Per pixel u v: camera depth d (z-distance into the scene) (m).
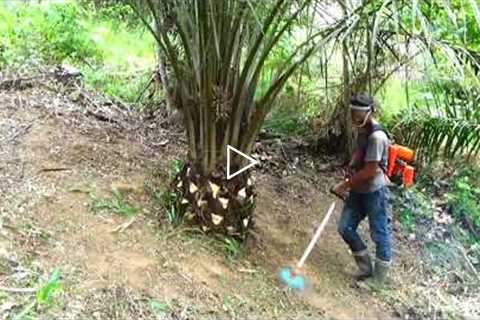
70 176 4.44
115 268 3.73
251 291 4.00
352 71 5.79
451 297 4.74
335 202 5.56
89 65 7.48
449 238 5.49
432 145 6.11
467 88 5.73
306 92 6.56
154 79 6.49
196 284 3.85
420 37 4.50
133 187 4.58
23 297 3.28
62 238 3.83
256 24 3.95
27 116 5.09
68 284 3.47
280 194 5.48
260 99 4.41
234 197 4.29
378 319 4.20
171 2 4.02
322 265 4.63
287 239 4.79
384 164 4.43
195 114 4.25
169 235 4.19
